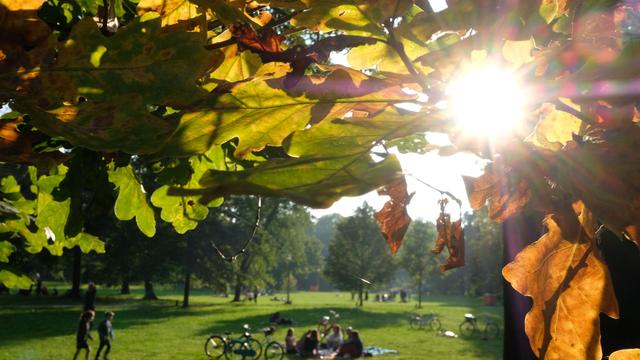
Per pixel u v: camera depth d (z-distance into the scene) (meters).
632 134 0.90
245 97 1.15
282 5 1.19
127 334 30.67
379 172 0.75
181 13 1.60
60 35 1.79
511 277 1.34
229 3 1.44
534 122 1.17
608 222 0.86
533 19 1.03
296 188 0.71
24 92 1.13
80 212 2.17
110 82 1.17
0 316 37.44
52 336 28.00
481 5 1.04
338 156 0.81
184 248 52.34
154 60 1.19
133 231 47.88
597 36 1.01
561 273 1.31
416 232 71.56
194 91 1.16
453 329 37.97
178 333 31.80
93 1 1.90
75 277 62.25
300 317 46.81
